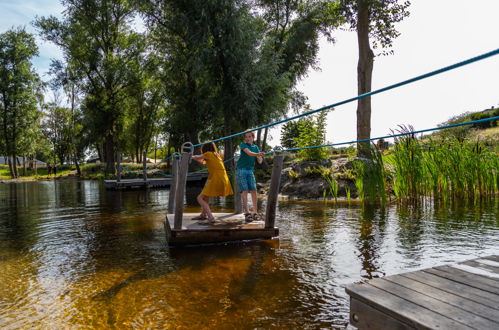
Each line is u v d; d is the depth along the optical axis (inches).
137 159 1712.6
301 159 550.6
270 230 232.2
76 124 1756.9
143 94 1492.4
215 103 864.3
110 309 128.6
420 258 176.2
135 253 207.0
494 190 385.1
